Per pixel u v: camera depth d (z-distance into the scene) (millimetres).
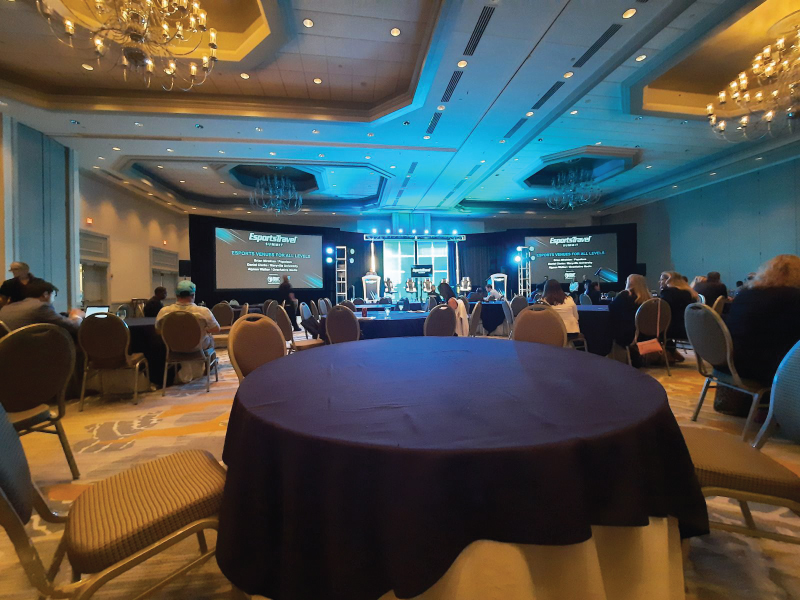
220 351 6520
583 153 8508
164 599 1183
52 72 5398
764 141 8227
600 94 6199
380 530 712
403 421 846
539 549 775
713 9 4324
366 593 711
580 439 737
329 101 6441
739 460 1116
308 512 755
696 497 902
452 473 694
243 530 841
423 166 9203
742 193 10477
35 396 1822
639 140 8086
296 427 813
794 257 2145
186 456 1230
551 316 2391
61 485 1910
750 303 2133
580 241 13195
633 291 4301
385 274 14242
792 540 1133
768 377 2078
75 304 7336
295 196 11609
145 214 11312
